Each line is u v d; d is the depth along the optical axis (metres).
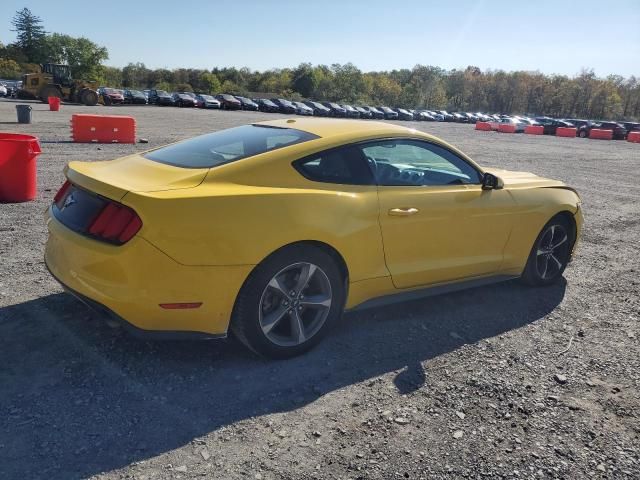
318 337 3.38
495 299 4.59
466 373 3.28
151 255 2.74
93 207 3.01
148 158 3.53
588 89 116.44
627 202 10.43
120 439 2.45
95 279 2.88
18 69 93.06
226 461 2.36
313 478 2.29
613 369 3.45
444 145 4.06
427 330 3.87
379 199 3.51
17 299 3.85
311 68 111.06
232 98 55.16
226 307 2.97
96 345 3.28
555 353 3.63
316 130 3.62
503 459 2.49
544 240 4.80
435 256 3.91
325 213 3.22
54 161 10.70
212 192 2.91
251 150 3.33
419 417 2.78
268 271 3.04
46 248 3.50
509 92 121.56
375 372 3.22
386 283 3.64
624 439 2.71
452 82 124.81
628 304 4.65
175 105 53.56
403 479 2.32
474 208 4.05
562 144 31.45
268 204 3.02
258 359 3.27
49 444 2.37
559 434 2.71
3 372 2.92
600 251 6.46
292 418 2.70
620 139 43.41
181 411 2.69
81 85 43.59
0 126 17.86
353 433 2.62
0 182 6.82
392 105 114.25
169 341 3.41
